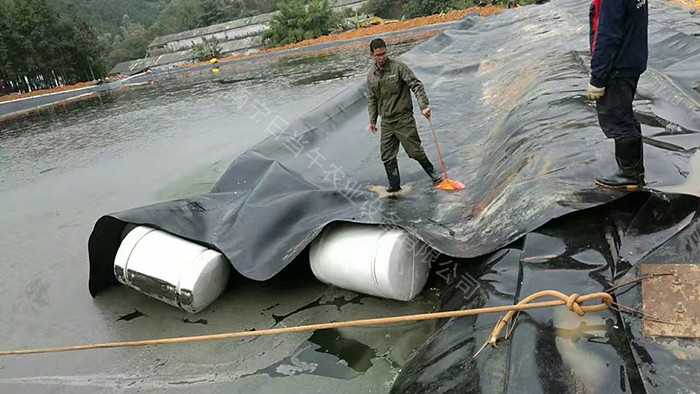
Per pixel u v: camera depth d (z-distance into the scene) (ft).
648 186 11.76
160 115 56.65
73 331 16.15
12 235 25.18
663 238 10.37
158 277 15.51
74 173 35.83
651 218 10.95
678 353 8.30
